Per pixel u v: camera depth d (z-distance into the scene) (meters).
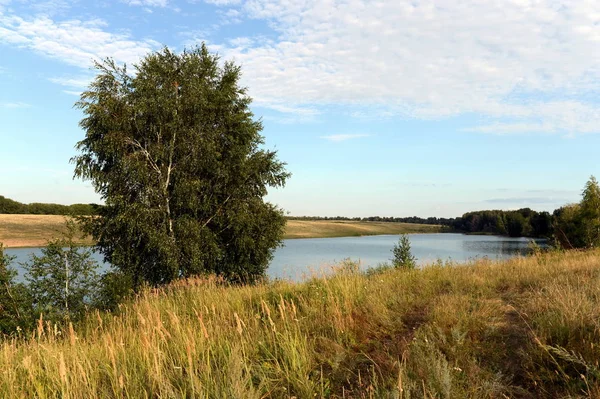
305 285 8.70
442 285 8.77
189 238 14.84
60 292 9.53
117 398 3.70
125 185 14.92
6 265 9.35
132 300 10.42
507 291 7.39
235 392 3.26
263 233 17.08
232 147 16.47
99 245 15.24
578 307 4.48
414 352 3.99
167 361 4.60
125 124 14.55
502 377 3.69
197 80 15.91
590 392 3.11
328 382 3.87
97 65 15.04
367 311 6.28
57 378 4.04
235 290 9.53
